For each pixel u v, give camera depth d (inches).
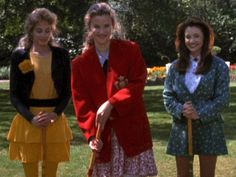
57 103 229.9
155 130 480.7
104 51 211.9
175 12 786.2
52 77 228.1
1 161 341.4
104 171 210.1
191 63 229.9
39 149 230.7
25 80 226.7
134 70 210.1
